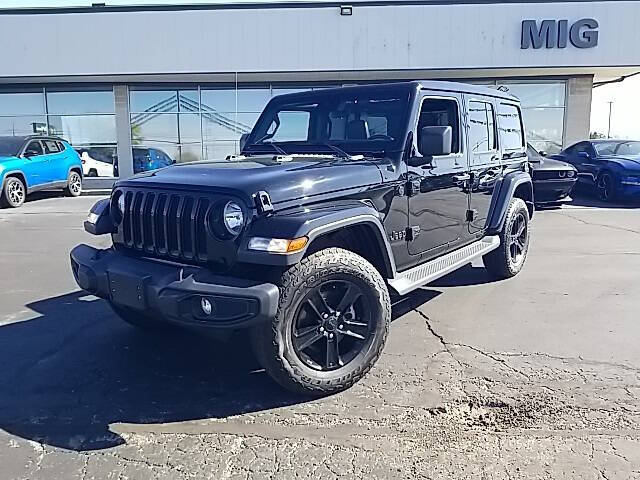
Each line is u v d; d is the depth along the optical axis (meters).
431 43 16.20
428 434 3.11
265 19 16.42
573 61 16.00
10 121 19.34
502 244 6.08
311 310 3.50
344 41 16.34
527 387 3.64
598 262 7.12
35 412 3.40
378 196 4.01
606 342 4.40
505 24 15.99
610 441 3.01
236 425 3.23
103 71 17.00
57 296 5.77
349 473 2.76
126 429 3.20
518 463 2.82
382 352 4.14
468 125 5.25
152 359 4.16
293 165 3.84
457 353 4.22
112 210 4.03
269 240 3.16
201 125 18.97
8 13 16.84
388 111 4.45
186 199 3.49
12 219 11.48
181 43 16.72
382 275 4.06
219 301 3.13
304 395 3.55
